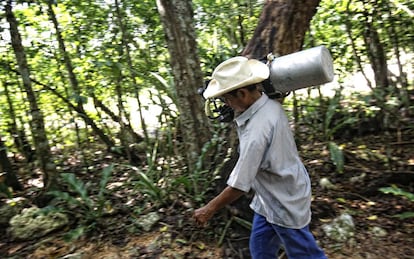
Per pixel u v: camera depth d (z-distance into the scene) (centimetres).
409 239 304
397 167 408
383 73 576
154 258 290
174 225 320
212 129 348
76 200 327
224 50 455
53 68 524
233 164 311
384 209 345
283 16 307
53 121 552
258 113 203
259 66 209
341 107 534
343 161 406
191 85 339
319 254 216
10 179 429
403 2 520
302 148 483
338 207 349
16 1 365
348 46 579
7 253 305
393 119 506
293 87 211
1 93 523
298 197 209
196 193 321
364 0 521
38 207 366
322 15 550
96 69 494
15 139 534
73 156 561
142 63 497
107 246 306
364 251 294
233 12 532
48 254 301
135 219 332
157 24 499
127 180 425
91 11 495
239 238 298
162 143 416
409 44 562
